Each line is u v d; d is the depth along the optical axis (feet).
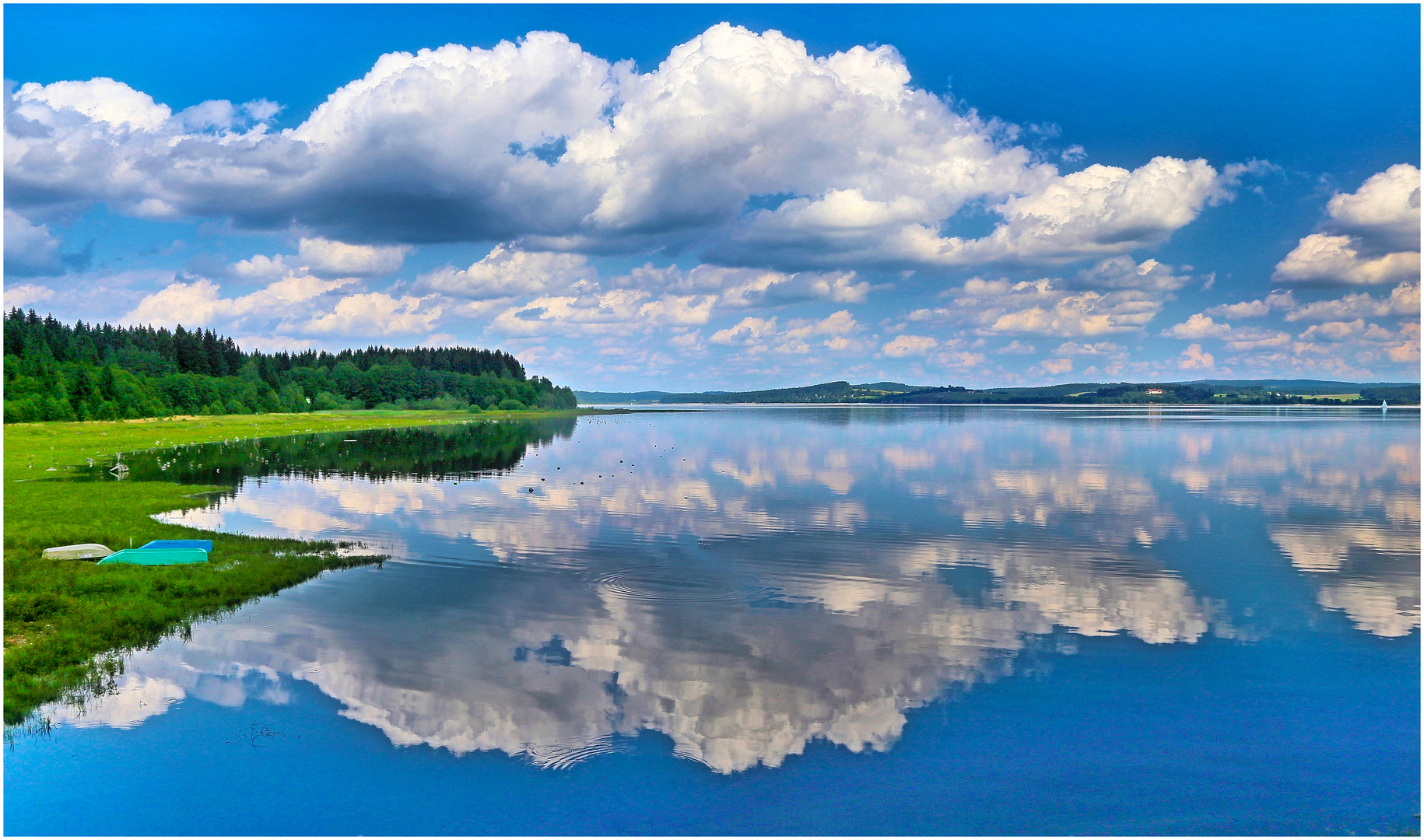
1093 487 224.53
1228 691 78.79
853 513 179.42
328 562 127.34
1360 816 59.31
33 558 124.88
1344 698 77.41
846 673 83.05
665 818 58.95
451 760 66.13
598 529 158.81
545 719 72.74
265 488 223.71
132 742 68.64
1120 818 59.26
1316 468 272.51
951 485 230.07
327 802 60.75
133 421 551.59
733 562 130.00
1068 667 84.79
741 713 74.23
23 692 77.15
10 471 261.24
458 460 317.42
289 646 89.86
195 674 81.92
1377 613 102.83
